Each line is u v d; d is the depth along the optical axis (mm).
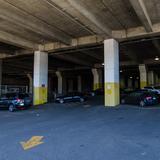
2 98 21469
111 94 20469
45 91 26000
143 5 13961
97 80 39062
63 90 48781
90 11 15602
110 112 16688
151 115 14586
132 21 18125
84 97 28984
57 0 12852
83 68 41406
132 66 37469
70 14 15117
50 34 20219
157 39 21312
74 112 17859
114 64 20609
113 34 20547
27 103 21594
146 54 30359
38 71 25438
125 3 14469
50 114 17234
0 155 6949
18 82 62312
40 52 25656
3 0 13914
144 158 6316
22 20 16828
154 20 17953
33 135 9648
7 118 15766
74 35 22000
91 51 27672
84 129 10727
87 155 6711
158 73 51719
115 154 6734
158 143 7848
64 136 9305
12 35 21672
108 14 16406
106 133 9672
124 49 26594
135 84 57594
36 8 15172
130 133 9555
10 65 39031
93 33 20859
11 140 8883
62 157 6578
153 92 22719
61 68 44094
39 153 7031
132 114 15336
